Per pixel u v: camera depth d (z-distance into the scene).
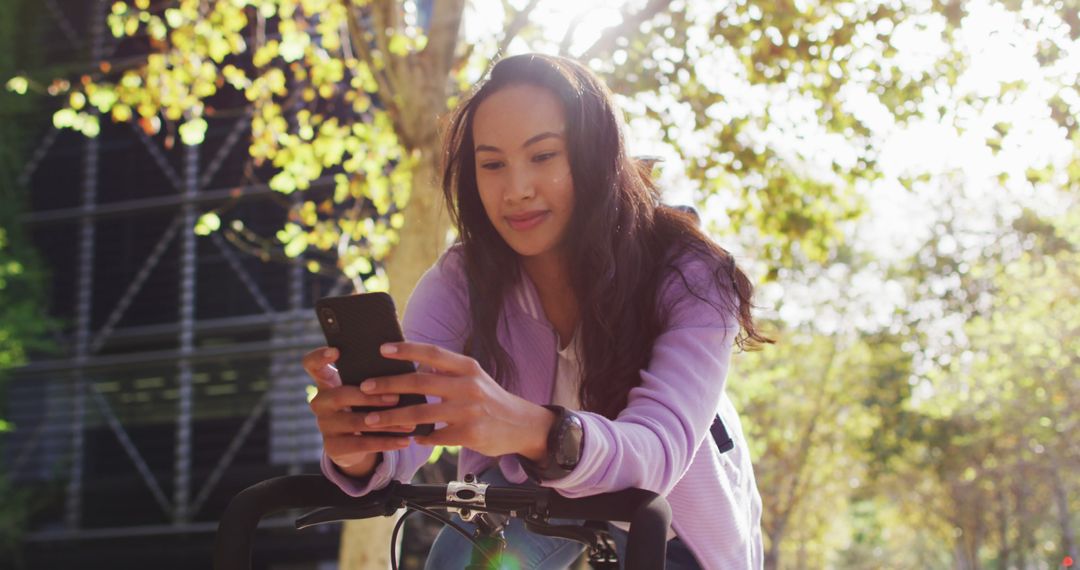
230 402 19.56
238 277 20.12
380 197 8.35
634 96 7.64
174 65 8.45
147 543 19.50
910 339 25.00
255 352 19.34
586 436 1.49
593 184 1.83
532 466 1.49
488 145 1.82
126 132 21.25
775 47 7.38
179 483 19.44
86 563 19.66
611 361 1.88
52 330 21.00
